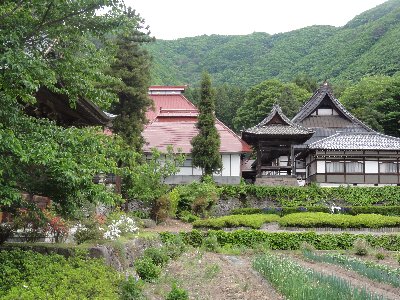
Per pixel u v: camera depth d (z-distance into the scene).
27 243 12.70
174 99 54.22
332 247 25.34
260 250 23.58
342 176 38.78
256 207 34.47
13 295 7.20
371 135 40.16
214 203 33.16
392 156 39.16
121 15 10.05
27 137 8.53
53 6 9.41
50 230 13.56
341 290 12.33
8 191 8.22
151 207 30.36
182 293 10.32
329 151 38.84
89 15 9.79
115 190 27.83
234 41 124.25
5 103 8.62
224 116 81.12
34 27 9.52
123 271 13.76
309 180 42.19
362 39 103.25
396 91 59.06
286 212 32.44
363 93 69.00
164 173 30.22
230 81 107.81
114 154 10.55
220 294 12.55
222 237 25.30
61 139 9.05
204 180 34.66
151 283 13.15
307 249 24.00
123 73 29.00
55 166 8.26
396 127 58.47
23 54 8.30
